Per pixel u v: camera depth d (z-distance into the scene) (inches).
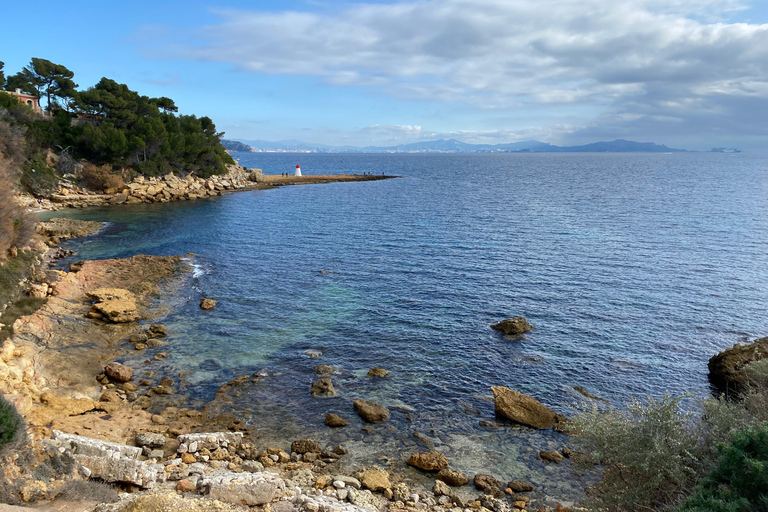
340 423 780.6
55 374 863.7
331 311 1304.1
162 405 823.7
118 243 2066.9
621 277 1610.5
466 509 587.2
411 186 5113.2
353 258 1881.2
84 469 513.7
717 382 934.4
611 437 530.6
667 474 482.3
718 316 1266.0
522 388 917.2
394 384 923.4
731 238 2196.1
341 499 580.4
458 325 1213.1
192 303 1349.7
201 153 4323.3
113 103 3654.0
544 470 683.4
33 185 2869.1
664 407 519.2
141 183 3521.2
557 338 1138.0
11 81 3902.6
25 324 980.6
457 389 909.8
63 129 3472.0
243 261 1823.3
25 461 458.9
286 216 2906.0
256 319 1240.8
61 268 1624.0
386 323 1223.5
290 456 690.8
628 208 3262.8
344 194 4220.0
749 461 358.9
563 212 3085.6
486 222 2704.2
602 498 512.1
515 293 1454.2
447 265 1774.1
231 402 839.7
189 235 2284.7
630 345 1101.1
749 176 6742.1
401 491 613.9
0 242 1227.9
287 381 923.4
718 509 356.5
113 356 1003.9
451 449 730.2
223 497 495.2
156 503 402.9
